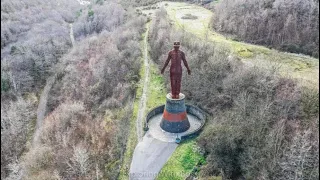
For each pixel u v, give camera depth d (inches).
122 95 2281.0
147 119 1882.4
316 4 2554.1
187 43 2534.5
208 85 2060.8
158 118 1932.8
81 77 2704.2
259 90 1843.0
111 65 2645.2
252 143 1540.4
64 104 2379.4
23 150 2250.2
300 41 2511.1
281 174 1386.6
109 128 1940.2
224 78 2049.7
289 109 1695.4
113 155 1704.0
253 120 1620.3
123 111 2086.6
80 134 1998.0
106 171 1614.2
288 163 1378.0
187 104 1961.1
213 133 1621.6
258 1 2901.1
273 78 1894.7
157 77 2477.9
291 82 1866.4
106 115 2130.9
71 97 2522.1
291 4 2620.6
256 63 2138.3
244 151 1541.6
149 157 1616.6
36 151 1897.1
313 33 2482.8
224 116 1780.3
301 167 1373.0
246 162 1502.2
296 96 1732.3
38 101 2787.9
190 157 1604.3
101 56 2856.8
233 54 2389.3
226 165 1535.4
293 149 1386.6
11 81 2876.5
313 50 2423.7
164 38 2751.0
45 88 2952.8
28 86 2962.6
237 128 1601.9
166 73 2373.3
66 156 1785.2
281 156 1444.4
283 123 1558.8
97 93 2431.1
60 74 2984.7
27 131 2423.7
